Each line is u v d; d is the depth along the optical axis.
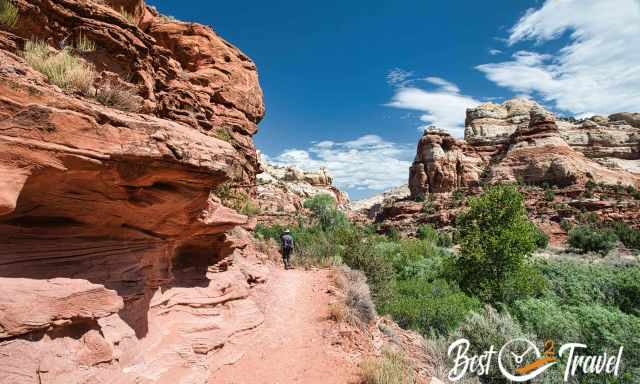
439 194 98.75
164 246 5.91
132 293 5.00
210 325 6.66
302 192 105.12
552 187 85.69
